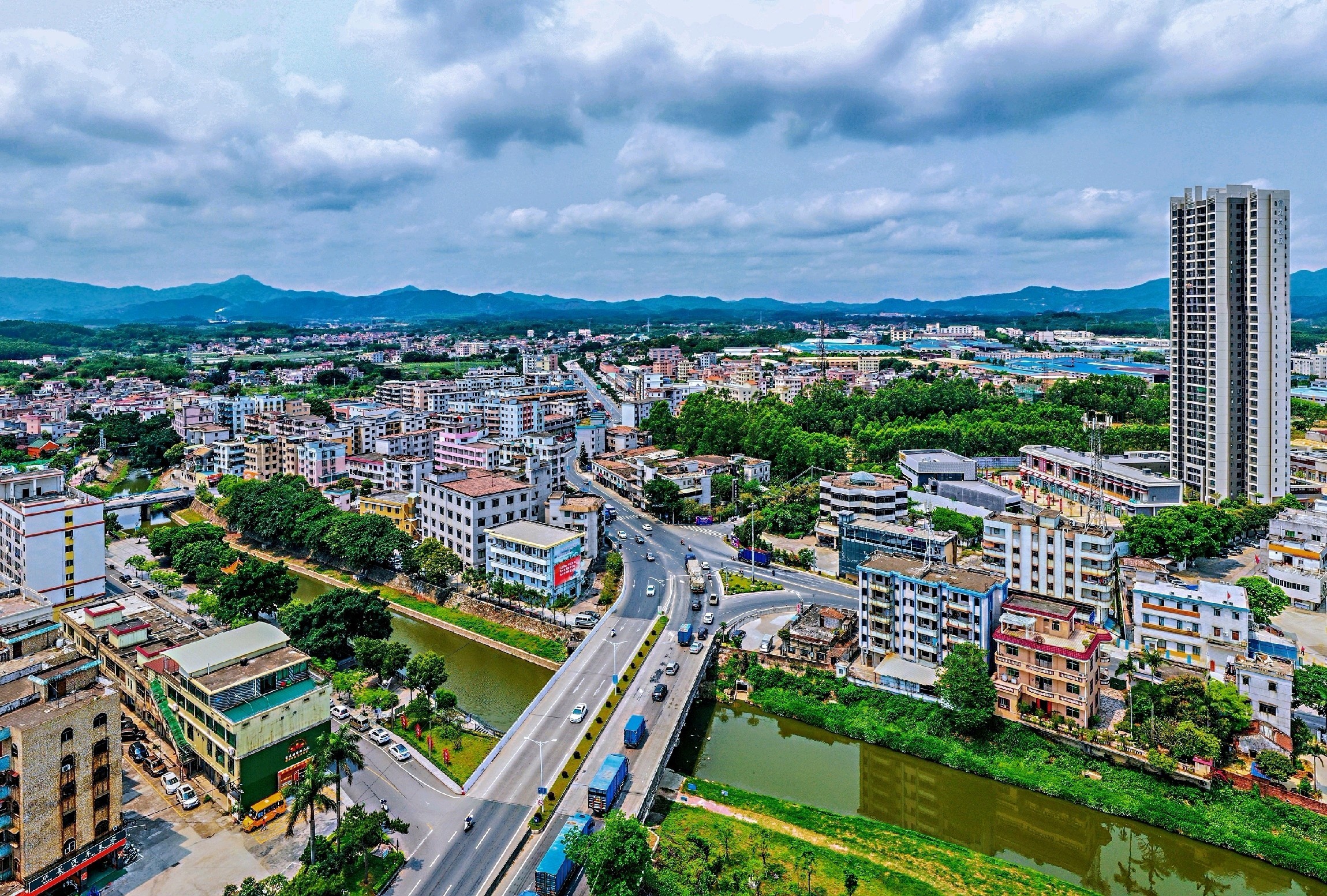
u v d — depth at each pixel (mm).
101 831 88000
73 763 84938
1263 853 94562
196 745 104750
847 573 182125
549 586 167375
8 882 82188
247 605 154375
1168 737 108875
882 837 99250
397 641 156000
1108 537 149125
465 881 86438
